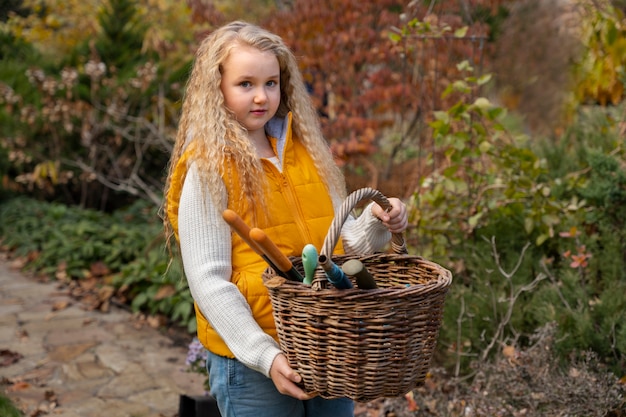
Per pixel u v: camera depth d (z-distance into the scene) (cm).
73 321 452
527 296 329
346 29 612
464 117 356
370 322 152
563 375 264
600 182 334
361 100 596
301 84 199
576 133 430
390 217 184
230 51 181
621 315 290
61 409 328
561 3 654
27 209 688
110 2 789
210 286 168
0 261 606
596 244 332
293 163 191
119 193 755
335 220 158
